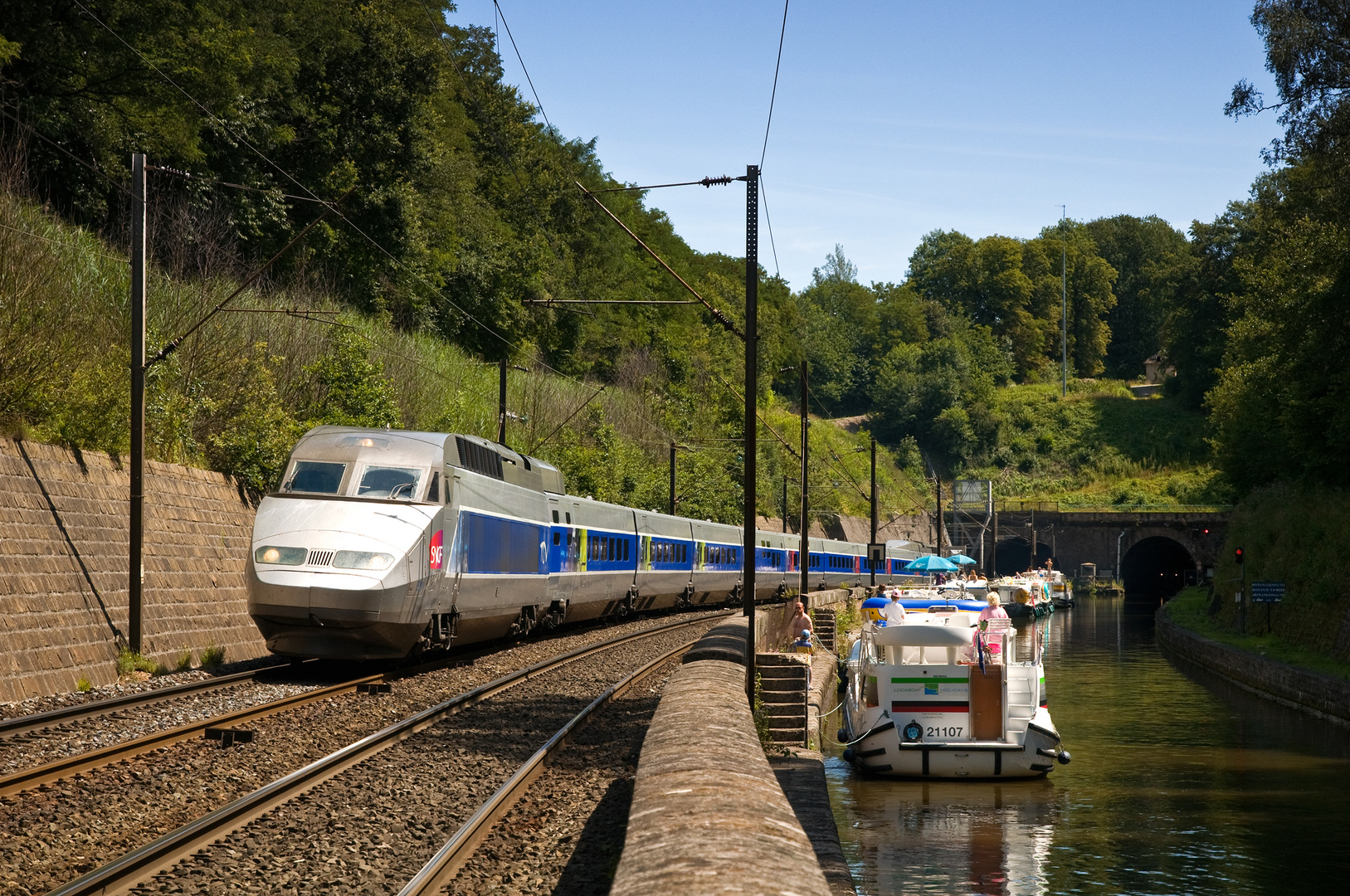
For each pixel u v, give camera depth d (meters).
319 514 20.02
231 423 27.72
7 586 16.84
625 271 92.62
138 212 19.91
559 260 74.69
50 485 19.06
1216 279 129.75
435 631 21.36
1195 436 130.62
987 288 179.75
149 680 18.41
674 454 57.28
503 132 75.75
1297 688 28.34
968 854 14.57
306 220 47.78
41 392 20.52
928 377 141.50
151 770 10.99
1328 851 14.66
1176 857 14.41
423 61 50.09
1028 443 137.38
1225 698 31.34
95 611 18.94
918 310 168.25
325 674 19.98
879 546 54.41
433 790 10.80
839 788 18.84
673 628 35.31
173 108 37.00
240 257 41.94
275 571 19.16
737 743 7.69
